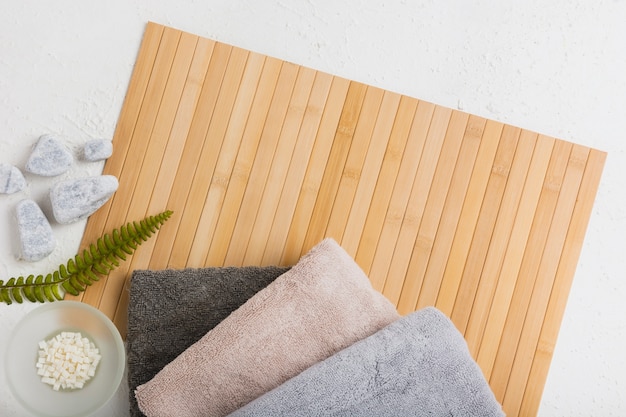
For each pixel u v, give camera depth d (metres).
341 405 0.87
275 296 0.94
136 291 0.97
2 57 1.03
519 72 1.11
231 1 1.07
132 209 1.04
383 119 1.08
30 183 1.02
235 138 1.06
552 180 1.09
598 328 1.11
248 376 0.92
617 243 1.12
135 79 1.04
